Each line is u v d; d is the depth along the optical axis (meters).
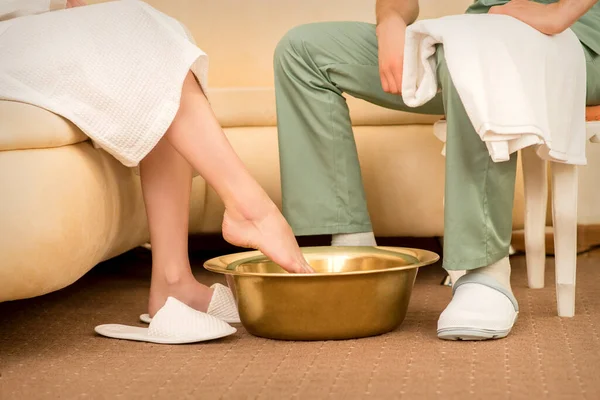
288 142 2.03
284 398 1.22
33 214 1.41
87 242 1.55
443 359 1.42
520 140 1.51
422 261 1.64
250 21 2.87
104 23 1.58
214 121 1.61
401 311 1.64
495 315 1.54
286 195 2.03
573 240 1.73
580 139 1.67
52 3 1.78
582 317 1.74
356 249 1.80
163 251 1.79
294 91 2.01
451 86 1.59
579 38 1.81
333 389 1.25
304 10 2.85
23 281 1.42
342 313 1.55
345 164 2.00
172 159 1.77
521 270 2.43
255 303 1.58
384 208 2.37
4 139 1.40
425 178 2.36
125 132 1.56
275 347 1.54
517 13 1.63
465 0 2.76
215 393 1.25
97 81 1.54
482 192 1.59
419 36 1.70
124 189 1.85
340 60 1.97
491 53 1.54
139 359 1.47
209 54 2.88
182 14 2.89
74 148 1.57
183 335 1.59
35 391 1.29
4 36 1.58
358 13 2.84
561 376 1.30
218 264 1.69
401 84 1.74
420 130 2.37
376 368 1.37
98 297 2.13
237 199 1.61
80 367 1.43
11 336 1.68
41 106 1.49
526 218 2.11
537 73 1.56
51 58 1.54
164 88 1.56
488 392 1.22
